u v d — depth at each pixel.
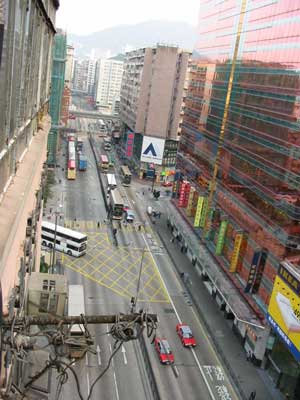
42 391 16.91
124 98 145.50
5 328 6.45
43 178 20.92
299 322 37.97
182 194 81.75
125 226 78.00
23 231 10.30
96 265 61.62
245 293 50.66
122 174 112.12
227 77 65.19
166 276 61.66
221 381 41.00
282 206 45.06
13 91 8.77
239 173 58.12
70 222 75.62
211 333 48.75
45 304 22.72
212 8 75.69
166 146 110.88
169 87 106.56
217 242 61.62
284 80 47.22
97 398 35.56
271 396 39.97
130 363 40.91
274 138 48.06
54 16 20.72
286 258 43.78
